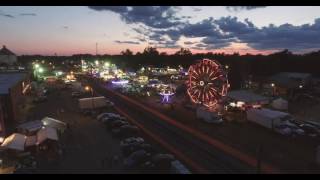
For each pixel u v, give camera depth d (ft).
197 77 218.38
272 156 124.36
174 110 222.28
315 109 216.33
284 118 165.89
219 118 180.96
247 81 318.65
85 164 118.62
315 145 138.21
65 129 166.81
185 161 119.65
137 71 538.06
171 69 548.72
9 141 131.85
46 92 306.76
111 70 532.32
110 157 125.18
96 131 165.78
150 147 128.47
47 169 114.52
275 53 480.23
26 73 300.20
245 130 165.78
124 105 243.19
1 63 502.38
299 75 303.27
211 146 137.69
